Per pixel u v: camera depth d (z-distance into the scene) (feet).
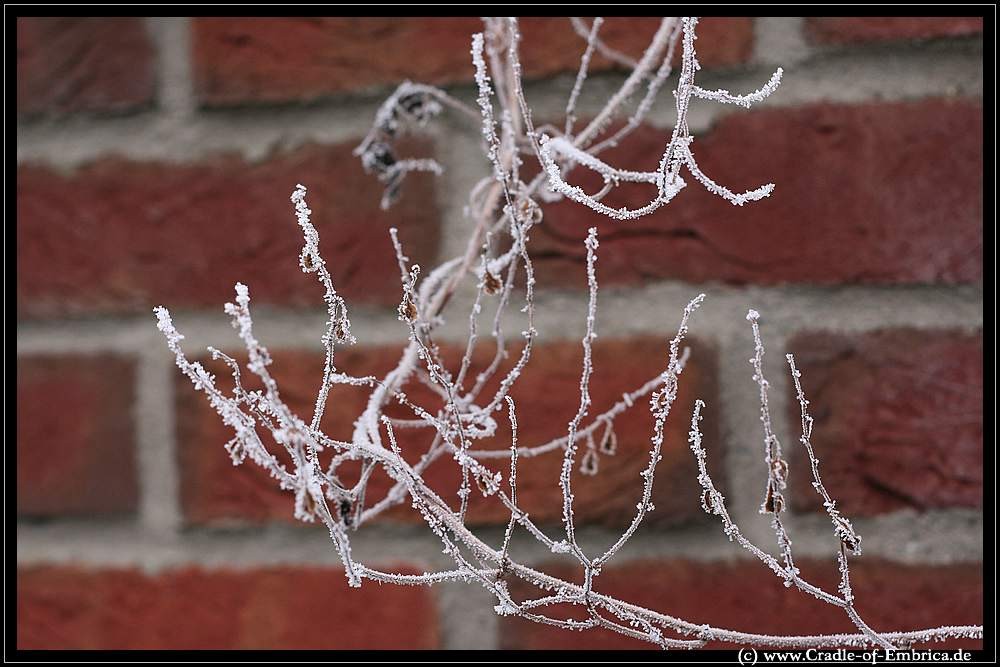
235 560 4.83
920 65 4.74
